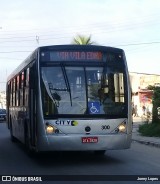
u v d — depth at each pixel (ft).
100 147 43.21
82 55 44.57
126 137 44.16
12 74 71.36
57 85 43.70
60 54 44.32
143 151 59.31
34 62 45.39
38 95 43.57
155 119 88.79
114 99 44.34
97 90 44.09
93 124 43.29
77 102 43.52
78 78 44.04
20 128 58.85
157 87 89.10
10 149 61.72
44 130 42.91
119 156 52.75
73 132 42.98
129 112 44.70
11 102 72.54
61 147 42.73
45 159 49.44
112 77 44.73
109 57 45.09
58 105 43.27
